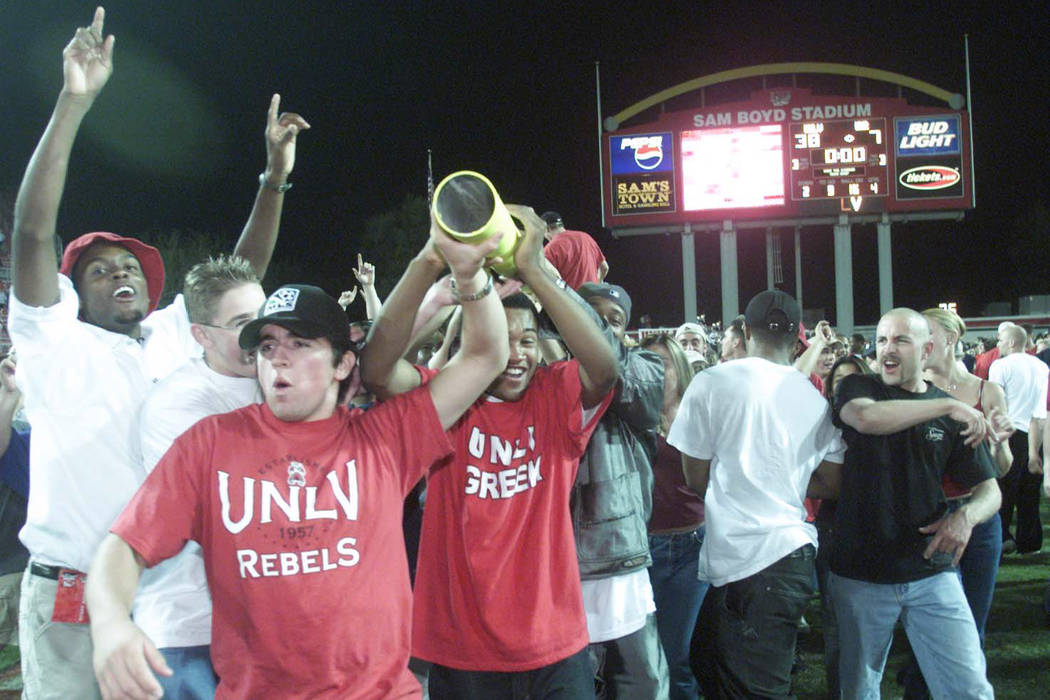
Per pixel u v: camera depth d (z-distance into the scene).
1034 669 4.71
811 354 4.93
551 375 2.78
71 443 2.74
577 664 2.64
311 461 2.07
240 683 1.99
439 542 2.72
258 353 2.12
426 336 2.77
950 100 24.81
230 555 1.99
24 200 2.63
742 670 3.28
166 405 2.51
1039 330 22.92
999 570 6.79
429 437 2.23
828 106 25.11
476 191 1.93
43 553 2.74
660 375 3.05
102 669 1.72
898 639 5.42
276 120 3.48
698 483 3.57
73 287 2.88
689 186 25.34
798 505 3.39
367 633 2.01
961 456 3.40
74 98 2.63
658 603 3.92
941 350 4.32
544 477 2.69
